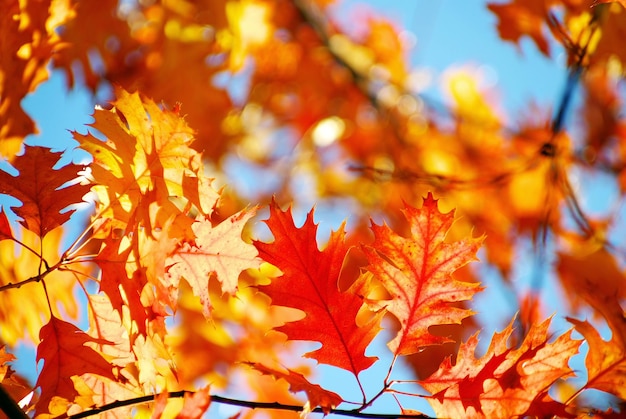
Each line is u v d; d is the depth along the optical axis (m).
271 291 1.37
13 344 1.54
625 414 1.39
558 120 1.90
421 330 1.38
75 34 1.83
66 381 1.39
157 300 1.35
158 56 1.97
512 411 1.37
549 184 2.04
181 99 2.04
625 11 1.65
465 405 1.37
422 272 1.37
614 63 1.79
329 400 1.34
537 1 1.73
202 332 1.82
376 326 1.37
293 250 1.37
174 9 2.02
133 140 1.41
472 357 1.38
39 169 1.39
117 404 1.38
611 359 1.39
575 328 1.39
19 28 1.57
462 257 1.36
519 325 1.96
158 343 1.38
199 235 1.40
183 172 1.40
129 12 1.99
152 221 1.36
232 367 1.81
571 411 1.41
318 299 1.37
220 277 1.40
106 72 1.89
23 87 1.58
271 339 1.84
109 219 1.42
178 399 1.47
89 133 1.41
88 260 1.39
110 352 1.41
